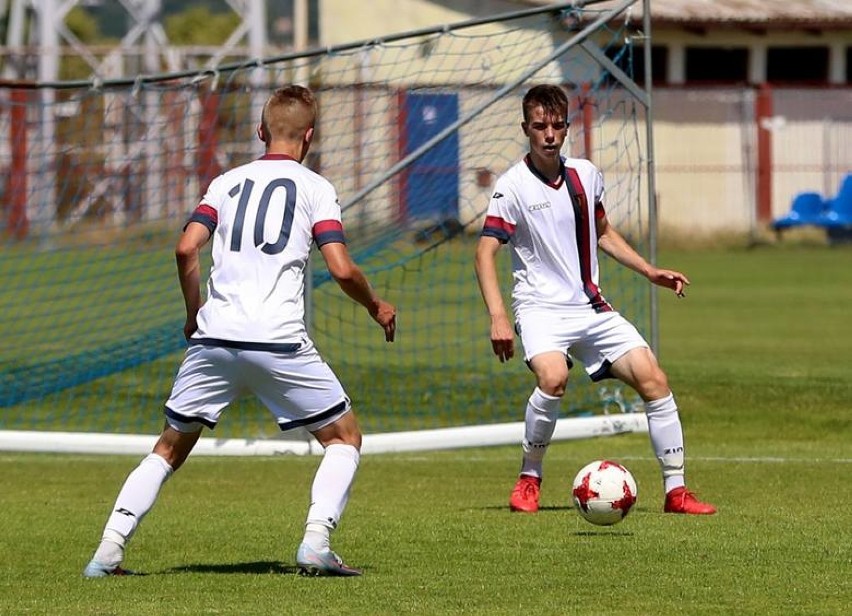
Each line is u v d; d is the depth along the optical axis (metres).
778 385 44.50
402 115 46.16
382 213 49.62
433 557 22.42
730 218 119.62
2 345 55.31
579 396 43.31
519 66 42.44
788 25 121.25
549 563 21.86
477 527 25.25
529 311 27.31
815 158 119.88
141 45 139.00
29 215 80.31
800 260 102.38
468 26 37.31
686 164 119.88
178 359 50.56
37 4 126.00
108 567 21.00
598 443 37.97
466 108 43.66
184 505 28.66
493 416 42.41
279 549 23.52
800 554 22.45
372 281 67.12
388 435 36.84
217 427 40.91
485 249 27.05
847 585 20.19
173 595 19.59
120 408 43.97
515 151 43.25
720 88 120.00
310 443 36.38
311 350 20.59
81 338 56.78
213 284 20.70
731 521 25.64
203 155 64.31
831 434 38.81
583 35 36.94
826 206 118.50
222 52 121.50
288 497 29.86
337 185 51.22
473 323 61.22
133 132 72.00
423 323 61.50
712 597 19.44
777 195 119.75
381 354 53.25
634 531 24.66
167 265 75.88
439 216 45.88
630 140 39.97
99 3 133.25
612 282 47.53
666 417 26.72
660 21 119.75
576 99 38.72
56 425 41.62
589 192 27.17
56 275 76.25
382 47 37.41
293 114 21.27
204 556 22.91
